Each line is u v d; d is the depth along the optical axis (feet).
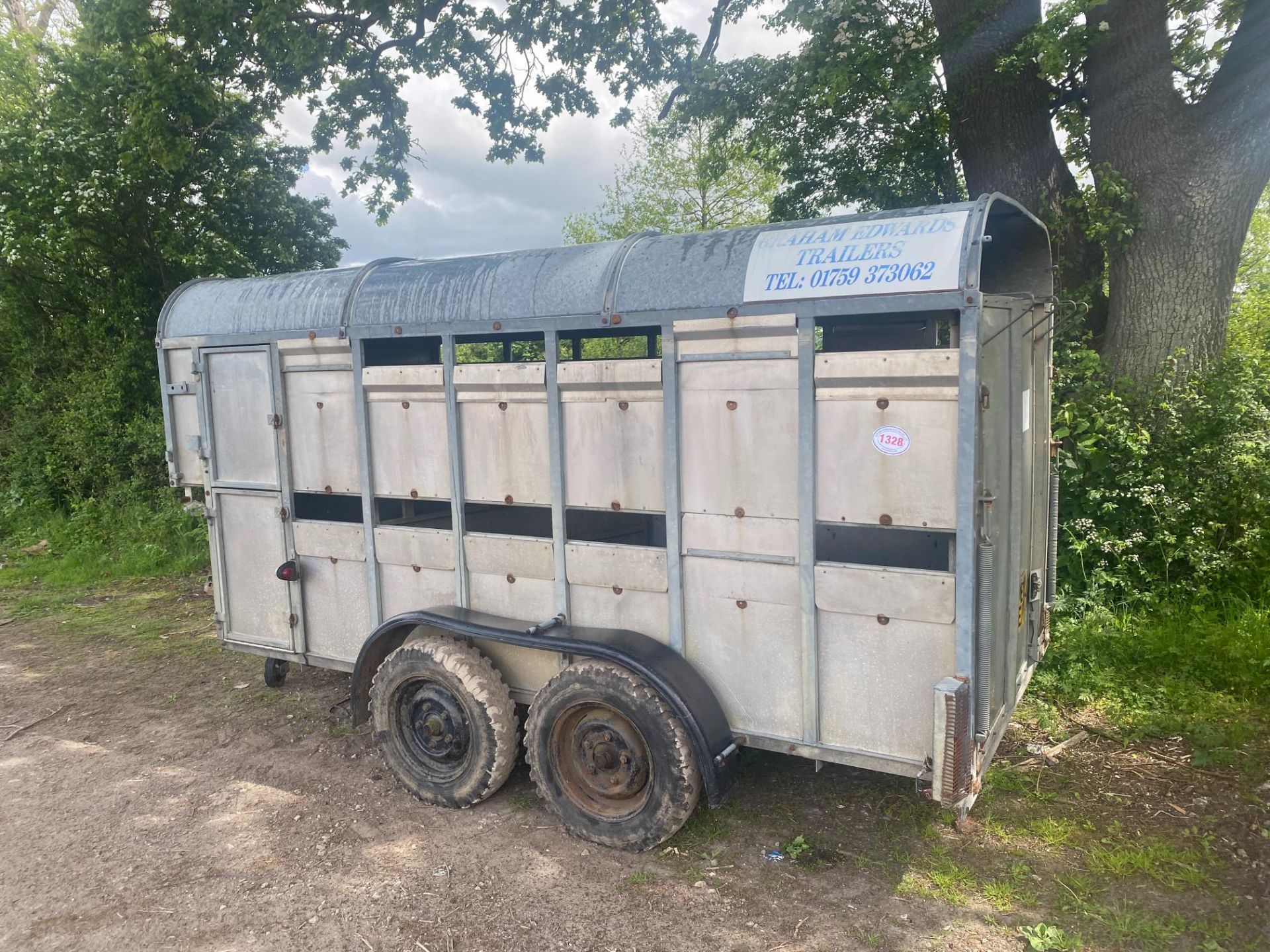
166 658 21.94
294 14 32.32
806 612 10.66
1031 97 23.49
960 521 9.53
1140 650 16.78
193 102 34.88
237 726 17.08
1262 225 34.76
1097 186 21.35
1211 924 9.68
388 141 37.91
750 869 11.18
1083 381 20.42
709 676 11.60
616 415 11.82
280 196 42.60
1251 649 15.93
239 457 15.98
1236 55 19.76
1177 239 20.11
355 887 11.21
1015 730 14.89
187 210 39.68
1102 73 21.08
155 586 30.30
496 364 12.72
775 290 10.36
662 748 11.07
